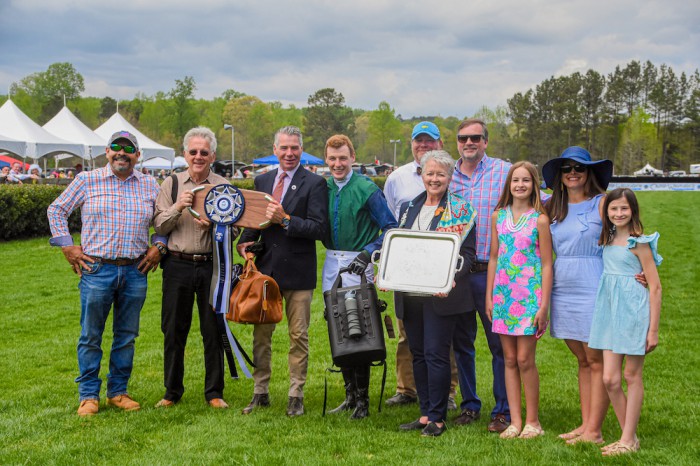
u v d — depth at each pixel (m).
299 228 5.20
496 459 4.21
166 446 4.55
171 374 5.51
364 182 5.38
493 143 94.06
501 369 5.07
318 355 7.35
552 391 6.09
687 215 26.25
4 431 4.87
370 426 4.98
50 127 28.89
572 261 4.63
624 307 4.35
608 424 5.09
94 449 4.51
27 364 6.92
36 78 97.44
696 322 9.00
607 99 93.44
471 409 5.18
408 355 5.72
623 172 87.69
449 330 4.82
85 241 5.34
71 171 37.88
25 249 15.16
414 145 5.79
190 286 5.43
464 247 4.89
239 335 8.16
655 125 95.62
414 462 4.20
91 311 5.31
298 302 5.38
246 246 5.36
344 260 5.36
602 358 4.59
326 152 5.39
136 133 33.94
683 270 13.21
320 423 5.05
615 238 4.48
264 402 5.51
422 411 4.98
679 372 6.70
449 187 5.42
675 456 4.27
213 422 5.06
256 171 53.69
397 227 5.11
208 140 5.37
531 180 4.73
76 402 5.62
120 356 5.51
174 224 5.35
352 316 4.87
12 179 22.53
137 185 5.46
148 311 9.45
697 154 93.94
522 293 4.71
